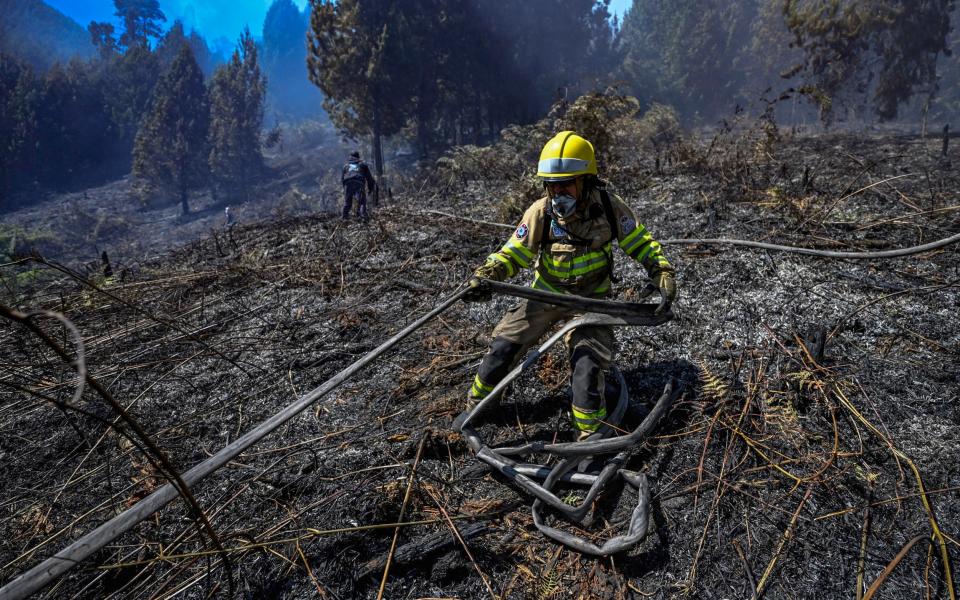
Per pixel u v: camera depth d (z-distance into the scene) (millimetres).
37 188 48094
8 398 3504
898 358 3199
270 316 4441
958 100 25141
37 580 1526
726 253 4707
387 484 2555
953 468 2443
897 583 2012
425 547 2236
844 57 14883
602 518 2357
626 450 2467
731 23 29094
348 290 4836
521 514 2416
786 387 2996
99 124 53219
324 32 23750
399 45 23344
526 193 6574
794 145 10828
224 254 6527
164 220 36781
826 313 3688
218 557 2273
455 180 9641
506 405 3076
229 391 3453
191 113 38750
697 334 3574
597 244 2586
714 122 28188
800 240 4836
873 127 17438
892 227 4957
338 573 2186
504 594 2092
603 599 2039
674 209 6039
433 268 5145
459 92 27438
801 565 2100
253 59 38625
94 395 3479
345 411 3158
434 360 3572
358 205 8039
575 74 27781
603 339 2629
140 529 2438
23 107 48594
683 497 2416
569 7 27031
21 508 2656
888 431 2672
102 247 25953
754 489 2426
